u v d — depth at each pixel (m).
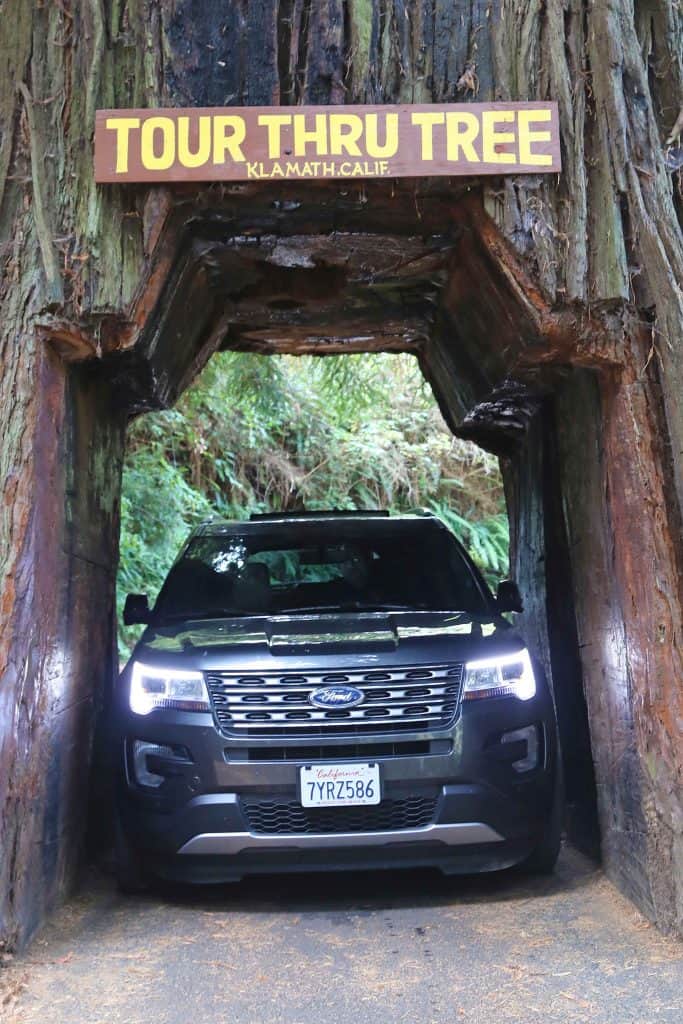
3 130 3.96
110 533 5.20
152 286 4.04
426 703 4.18
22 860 3.64
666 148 4.19
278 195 4.09
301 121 3.95
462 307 5.14
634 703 3.98
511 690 4.32
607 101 4.04
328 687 4.16
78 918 4.10
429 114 3.97
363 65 4.03
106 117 3.89
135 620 5.16
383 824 4.11
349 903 4.33
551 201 4.02
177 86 4.00
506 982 3.34
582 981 3.32
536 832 4.27
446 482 13.15
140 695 4.34
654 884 3.79
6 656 3.55
